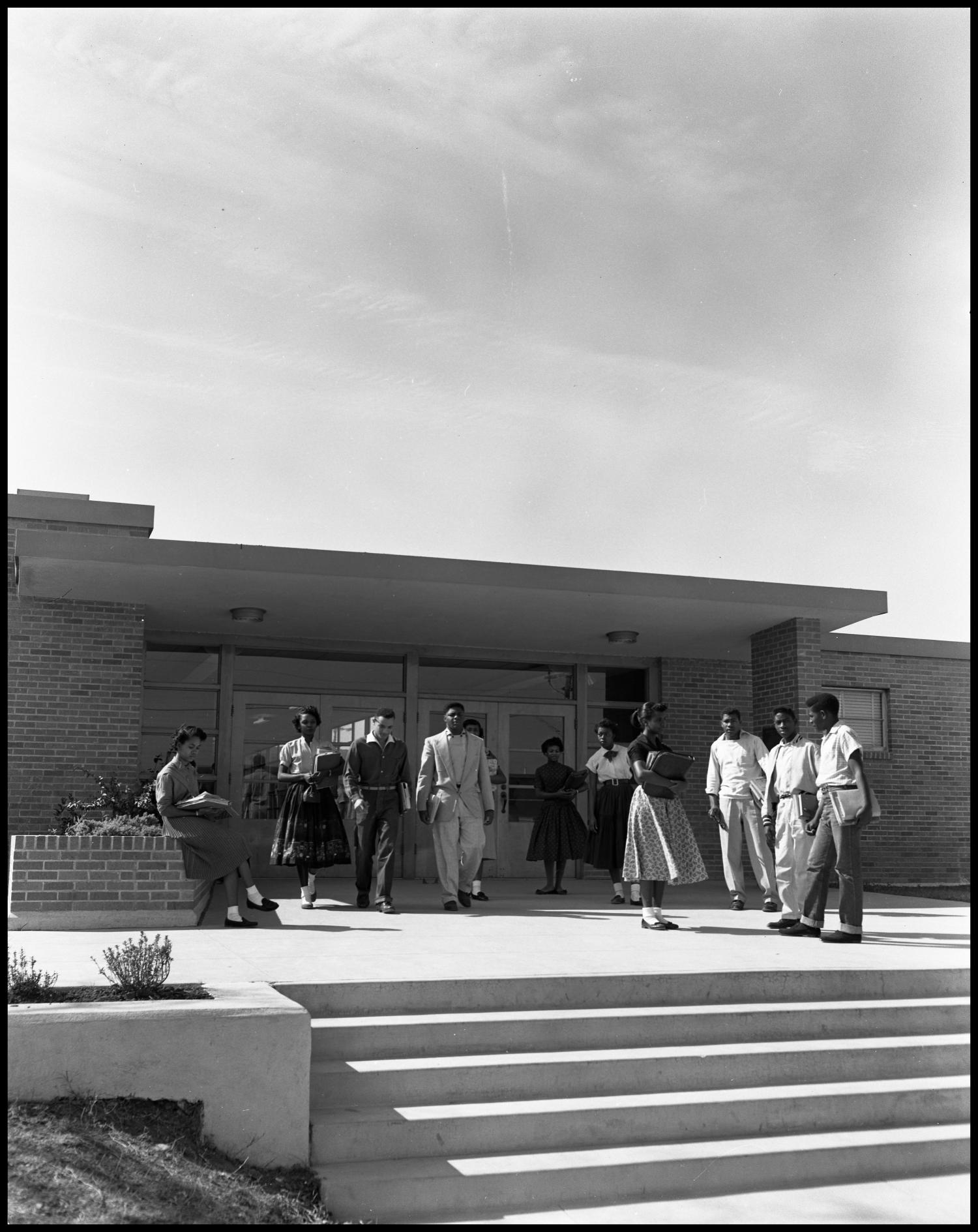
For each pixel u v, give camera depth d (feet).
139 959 17.60
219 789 46.16
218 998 17.35
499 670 51.16
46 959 21.63
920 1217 16.24
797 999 22.13
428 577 37.14
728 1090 19.04
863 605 41.57
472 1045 19.10
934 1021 22.07
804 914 28.19
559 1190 16.29
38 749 39.93
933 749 54.65
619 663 52.47
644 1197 16.63
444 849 34.12
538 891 41.70
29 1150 14.03
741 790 35.27
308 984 19.33
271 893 39.68
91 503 43.21
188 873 28.40
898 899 42.06
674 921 31.68
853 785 27.78
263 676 47.60
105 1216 13.29
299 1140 16.10
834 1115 18.93
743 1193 17.01
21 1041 15.20
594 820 41.11
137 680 41.11
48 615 40.63
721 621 43.73
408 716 49.14
